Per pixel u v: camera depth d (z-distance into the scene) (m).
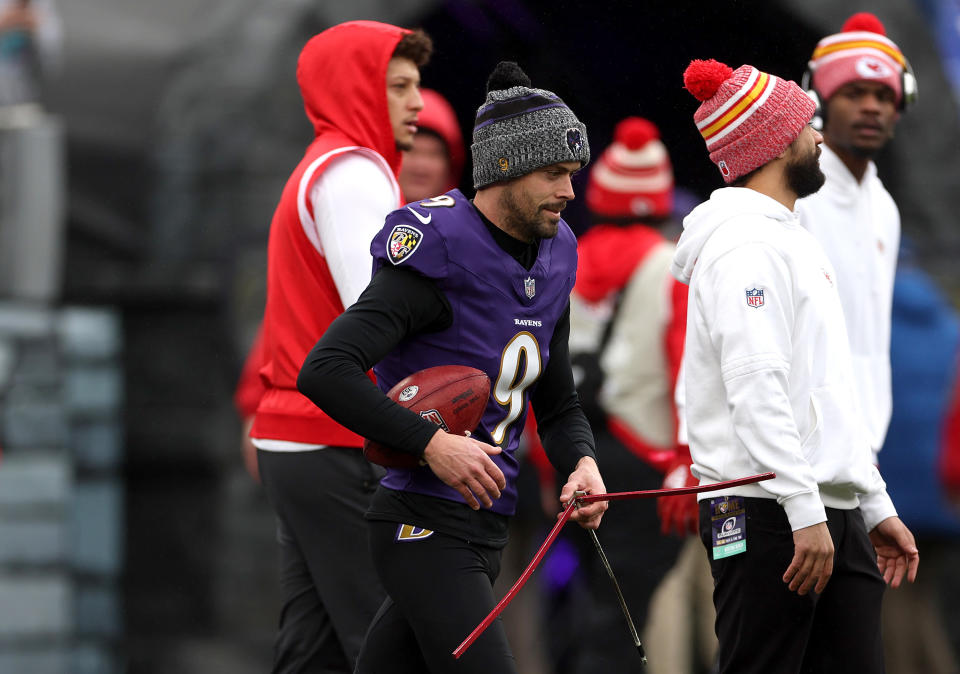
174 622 34.69
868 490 14.53
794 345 14.39
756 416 13.94
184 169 34.03
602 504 13.56
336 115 16.28
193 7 33.88
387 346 12.94
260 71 33.75
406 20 34.09
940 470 21.81
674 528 20.17
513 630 23.11
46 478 34.06
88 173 34.03
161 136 34.00
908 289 22.58
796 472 13.85
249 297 34.00
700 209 14.97
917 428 22.03
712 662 21.06
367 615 15.75
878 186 18.42
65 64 33.53
